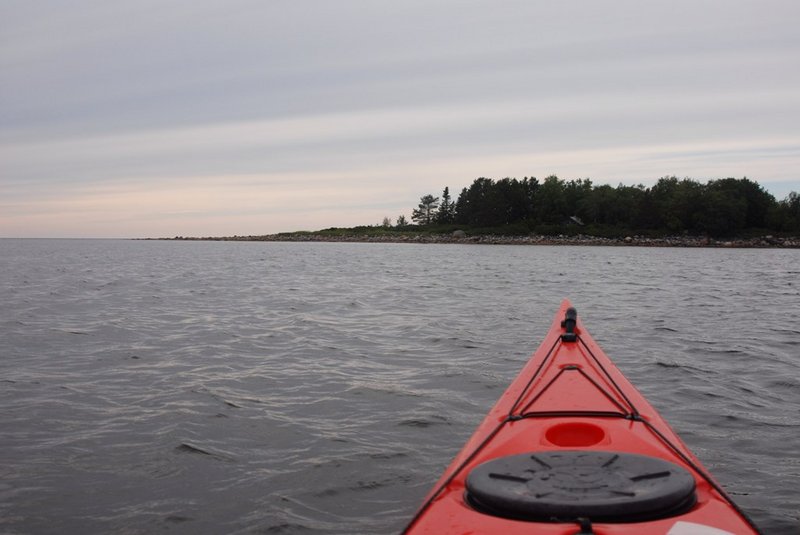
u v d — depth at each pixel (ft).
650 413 14.32
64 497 17.34
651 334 40.42
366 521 16.16
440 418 23.65
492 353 34.78
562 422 13.17
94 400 25.82
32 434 21.89
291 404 25.43
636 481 9.77
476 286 75.87
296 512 16.57
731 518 9.61
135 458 19.90
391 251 218.79
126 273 100.78
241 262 139.23
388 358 33.78
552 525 8.98
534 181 357.82
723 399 25.68
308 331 42.50
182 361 33.06
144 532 15.62
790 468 18.85
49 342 38.17
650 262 139.74
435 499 10.72
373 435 21.94
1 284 78.74
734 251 227.81
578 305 55.88
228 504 17.02
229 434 22.00
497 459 10.88
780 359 32.83
